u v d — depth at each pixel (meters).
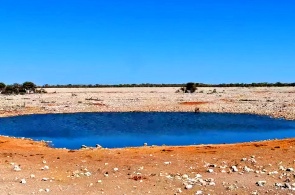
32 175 17.45
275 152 21.95
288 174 17.30
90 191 15.15
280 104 74.94
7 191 15.02
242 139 37.62
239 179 16.59
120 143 35.69
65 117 61.09
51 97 101.31
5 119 58.62
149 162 20.20
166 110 69.69
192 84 124.19
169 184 15.95
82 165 19.77
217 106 73.56
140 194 14.70
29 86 127.94
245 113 63.84
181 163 19.86
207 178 16.77
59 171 18.56
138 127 48.44
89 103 81.81
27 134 42.72
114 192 14.99
